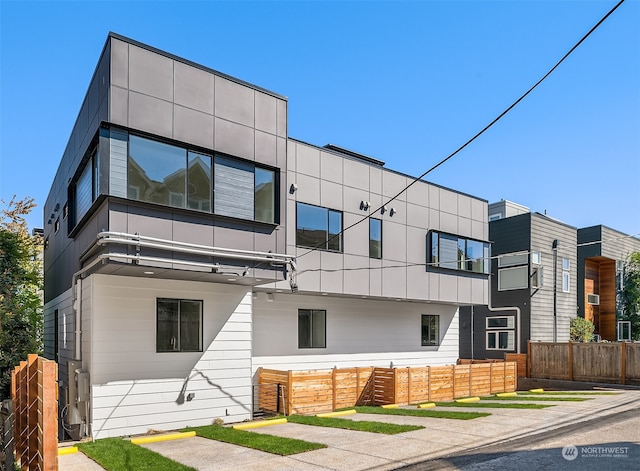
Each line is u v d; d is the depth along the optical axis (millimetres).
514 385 19156
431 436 9750
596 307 30188
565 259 26875
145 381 11406
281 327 15555
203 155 11383
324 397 14227
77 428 11539
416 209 18047
